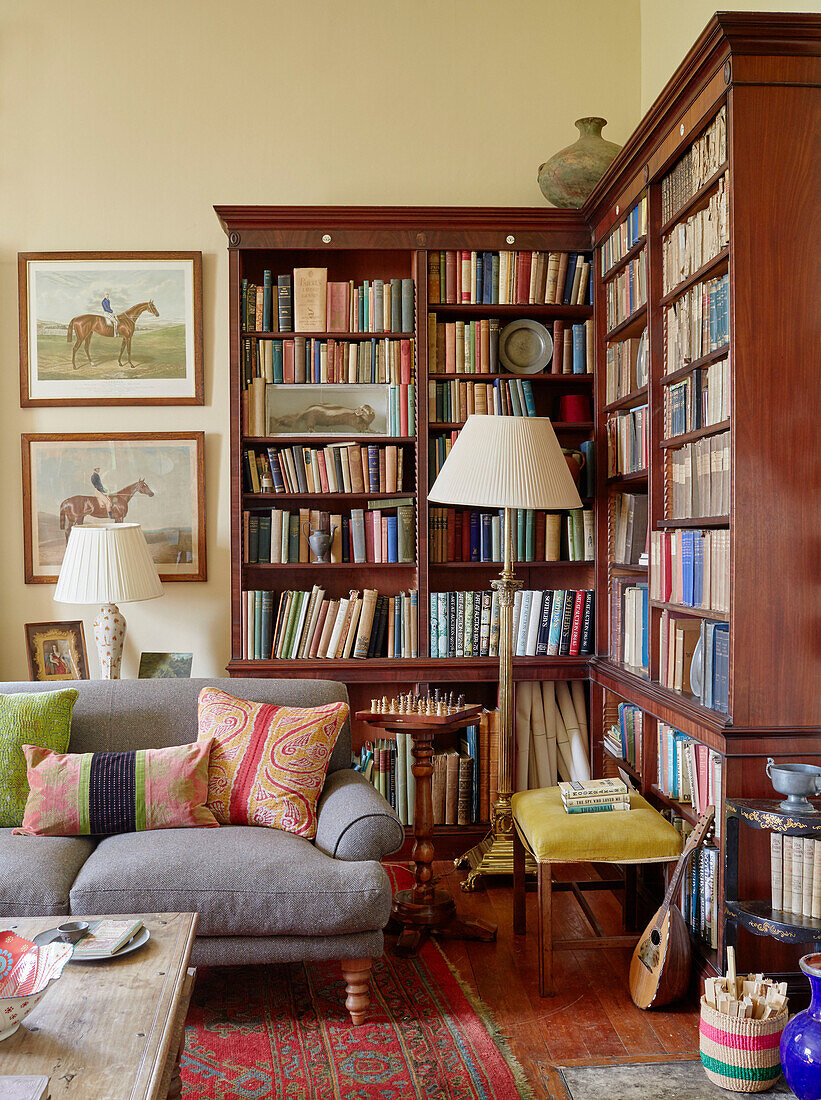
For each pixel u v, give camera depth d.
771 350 2.66
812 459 2.67
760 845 2.64
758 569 2.66
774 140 2.66
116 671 4.00
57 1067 1.57
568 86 4.47
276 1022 2.68
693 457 3.03
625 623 3.78
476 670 4.11
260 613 4.09
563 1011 2.76
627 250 3.70
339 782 3.13
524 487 3.34
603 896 3.72
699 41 2.72
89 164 4.34
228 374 4.39
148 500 4.36
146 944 2.06
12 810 3.01
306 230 4.07
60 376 4.33
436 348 4.19
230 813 2.98
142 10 4.36
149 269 4.34
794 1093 2.24
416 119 4.43
